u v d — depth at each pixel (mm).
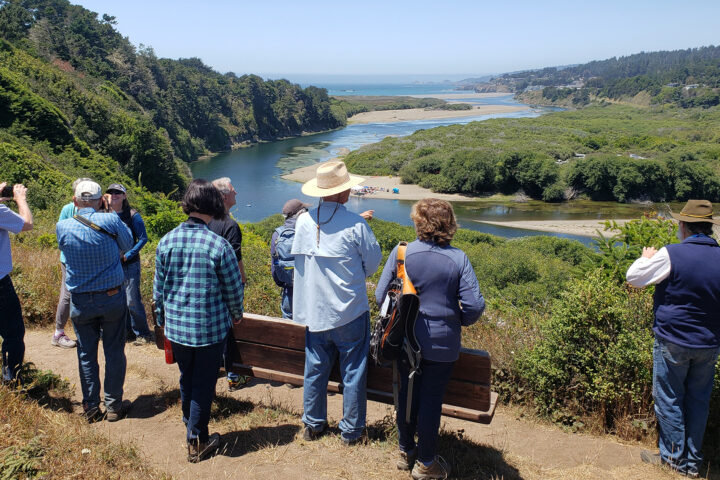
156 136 62406
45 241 9922
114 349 3891
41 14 102625
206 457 3389
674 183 61656
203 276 3287
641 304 4258
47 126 43312
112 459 3092
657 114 180000
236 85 128875
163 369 4988
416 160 70562
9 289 3783
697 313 3205
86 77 80062
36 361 4938
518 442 3875
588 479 3268
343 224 3250
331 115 148375
